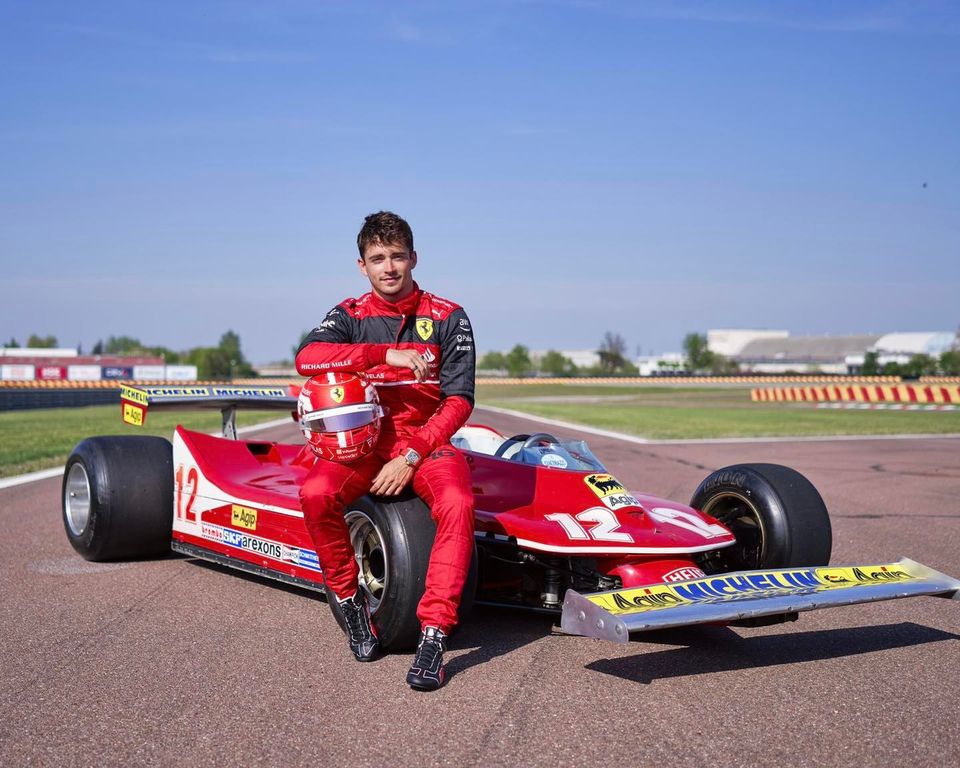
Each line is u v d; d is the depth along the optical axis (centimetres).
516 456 513
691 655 418
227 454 596
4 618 472
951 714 345
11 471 1177
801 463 1362
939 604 526
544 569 455
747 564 490
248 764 296
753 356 16938
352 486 402
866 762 301
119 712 341
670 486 1038
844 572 411
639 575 420
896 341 15625
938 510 879
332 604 423
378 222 411
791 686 376
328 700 354
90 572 583
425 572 394
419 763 297
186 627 456
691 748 311
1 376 8662
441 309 424
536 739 317
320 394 392
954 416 2895
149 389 614
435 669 364
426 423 409
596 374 14988
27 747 310
